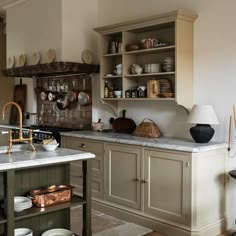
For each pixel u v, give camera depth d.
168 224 3.36
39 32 5.07
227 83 3.51
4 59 7.29
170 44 3.96
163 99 3.71
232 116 3.48
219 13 3.55
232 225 3.52
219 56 3.56
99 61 4.88
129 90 4.13
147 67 3.97
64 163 2.79
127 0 4.48
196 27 3.74
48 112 5.68
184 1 3.85
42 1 5.00
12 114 6.41
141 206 3.60
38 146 2.99
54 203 2.61
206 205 3.30
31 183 2.75
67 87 5.29
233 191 3.50
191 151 3.13
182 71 3.64
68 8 4.70
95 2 4.95
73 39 4.75
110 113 4.71
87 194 2.72
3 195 2.57
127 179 3.73
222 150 3.44
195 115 3.41
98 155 4.04
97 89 4.85
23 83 6.21
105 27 4.25
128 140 3.68
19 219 2.46
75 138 4.32
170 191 3.34
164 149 3.36
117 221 3.75
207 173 3.29
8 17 5.81
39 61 5.07
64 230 2.79
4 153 2.64
